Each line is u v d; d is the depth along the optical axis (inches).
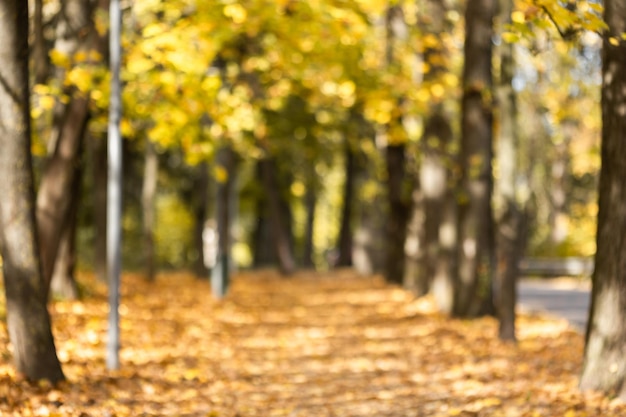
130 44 555.8
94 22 532.7
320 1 650.8
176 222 2028.8
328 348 671.1
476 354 579.2
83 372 453.7
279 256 1700.3
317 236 3186.5
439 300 913.5
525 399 405.1
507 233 627.2
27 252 400.2
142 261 1726.1
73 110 529.7
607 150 396.8
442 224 914.7
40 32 510.3
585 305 997.2
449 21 791.1
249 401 456.1
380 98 786.8
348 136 1184.8
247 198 2023.9
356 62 775.7
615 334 394.6
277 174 1939.0
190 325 748.6
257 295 1210.0
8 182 395.9
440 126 936.3
